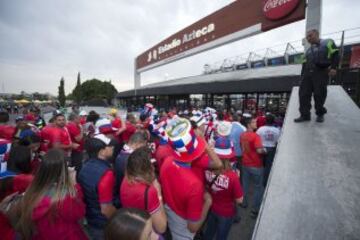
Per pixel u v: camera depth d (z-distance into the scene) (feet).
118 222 4.39
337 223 5.30
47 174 5.66
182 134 5.93
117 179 8.96
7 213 5.86
